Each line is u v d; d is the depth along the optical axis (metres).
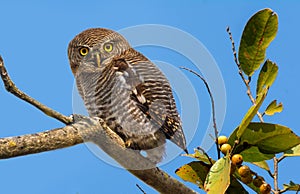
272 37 7.59
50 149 6.71
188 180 7.66
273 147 7.01
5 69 6.27
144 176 7.80
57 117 6.89
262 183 7.16
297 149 7.42
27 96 6.55
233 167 6.96
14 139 6.48
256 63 7.60
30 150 6.55
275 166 7.49
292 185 7.37
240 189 7.48
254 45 7.61
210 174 6.54
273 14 7.56
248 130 6.95
